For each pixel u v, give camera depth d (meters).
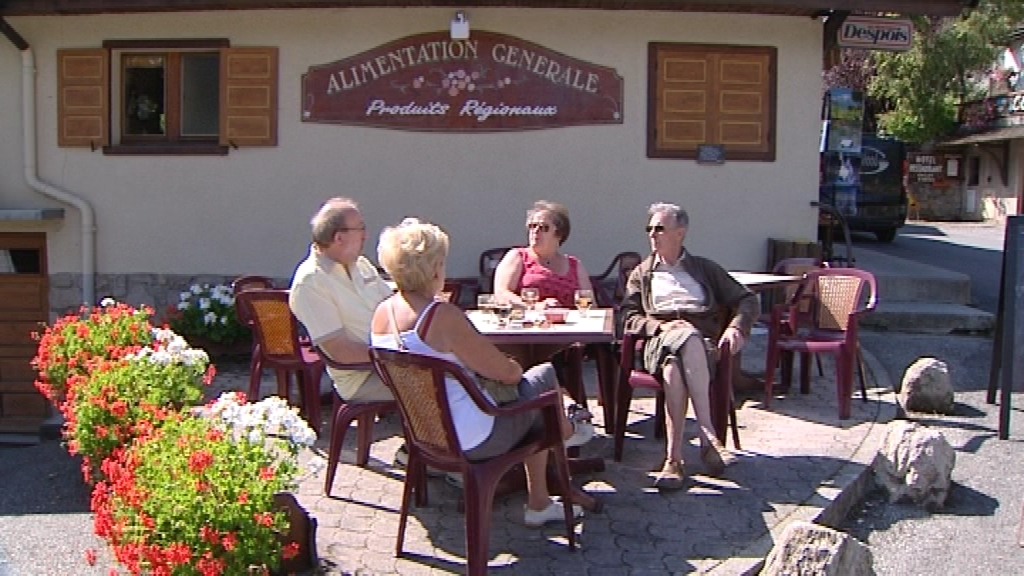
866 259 12.05
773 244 8.60
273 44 8.76
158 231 9.06
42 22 9.03
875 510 5.02
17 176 9.23
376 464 5.29
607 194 8.72
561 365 5.66
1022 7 26.56
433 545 4.25
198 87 9.08
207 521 3.39
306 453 5.45
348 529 4.41
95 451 4.70
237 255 8.99
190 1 8.41
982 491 5.26
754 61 8.65
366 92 8.72
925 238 20.38
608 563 4.07
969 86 29.56
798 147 8.73
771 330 6.31
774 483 4.97
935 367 6.55
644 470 5.17
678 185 8.71
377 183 8.79
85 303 9.03
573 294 5.82
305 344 6.23
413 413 3.99
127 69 9.15
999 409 6.60
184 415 4.14
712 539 4.30
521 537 4.33
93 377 4.96
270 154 8.86
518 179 8.73
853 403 6.50
